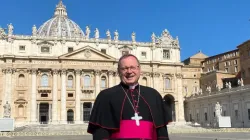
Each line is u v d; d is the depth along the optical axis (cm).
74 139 4531
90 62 9294
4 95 8638
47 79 9044
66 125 8162
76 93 9081
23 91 8800
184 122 9900
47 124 8338
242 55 9462
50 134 6125
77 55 9200
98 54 9356
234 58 11550
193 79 11369
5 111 7494
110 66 9450
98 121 525
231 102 8000
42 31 11412
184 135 5341
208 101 9206
